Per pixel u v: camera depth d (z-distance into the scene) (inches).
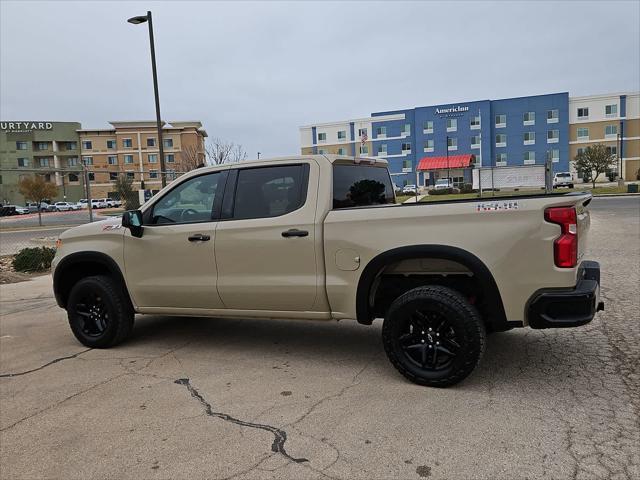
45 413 155.3
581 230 159.6
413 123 3058.6
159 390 169.9
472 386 162.4
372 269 167.3
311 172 182.5
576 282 150.9
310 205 179.2
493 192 899.4
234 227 188.9
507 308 153.6
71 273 231.9
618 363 177.8
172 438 135.7
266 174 189.8
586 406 145.3
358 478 114.0
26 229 1047.0
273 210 186.5
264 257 184.2
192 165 1278.3
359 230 169.3
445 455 122.0
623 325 221.0
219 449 129.0
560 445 124.6
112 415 151.6
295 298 181.3
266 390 166.4
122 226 207.5
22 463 126.4
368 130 3193.9
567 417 139.0
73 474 120.6
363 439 131.0
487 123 2866.6
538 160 2827.3
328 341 219.5
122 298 216.2
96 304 222.1
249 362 195.3
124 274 212.1
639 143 2792.8
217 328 247.1
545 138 2810.0
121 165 3408.0
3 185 3533.5
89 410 156.1
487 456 120.7
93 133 3531.0
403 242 162.7
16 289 391.9
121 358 206.2
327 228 174.4
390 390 162.2
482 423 137.1
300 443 130.4
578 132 2839.6
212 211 197.0
